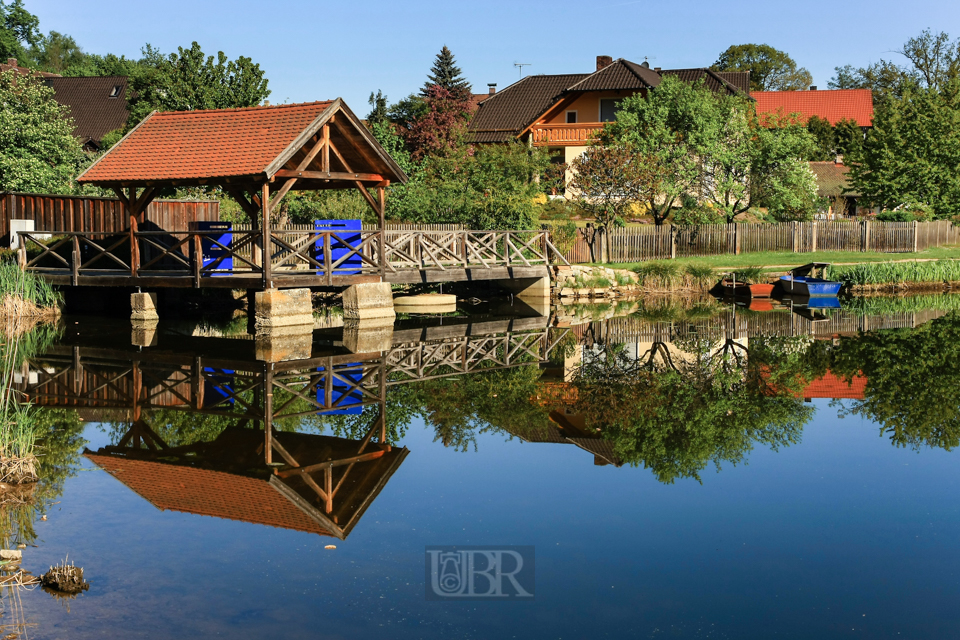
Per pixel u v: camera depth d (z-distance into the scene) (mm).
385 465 9328
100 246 22047
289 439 10266
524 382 14508
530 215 30906
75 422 10906
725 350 18078
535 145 45750
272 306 17906
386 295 20547
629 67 45969
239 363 15039
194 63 38250
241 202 19047
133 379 13617
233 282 18266
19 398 12227
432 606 6047
